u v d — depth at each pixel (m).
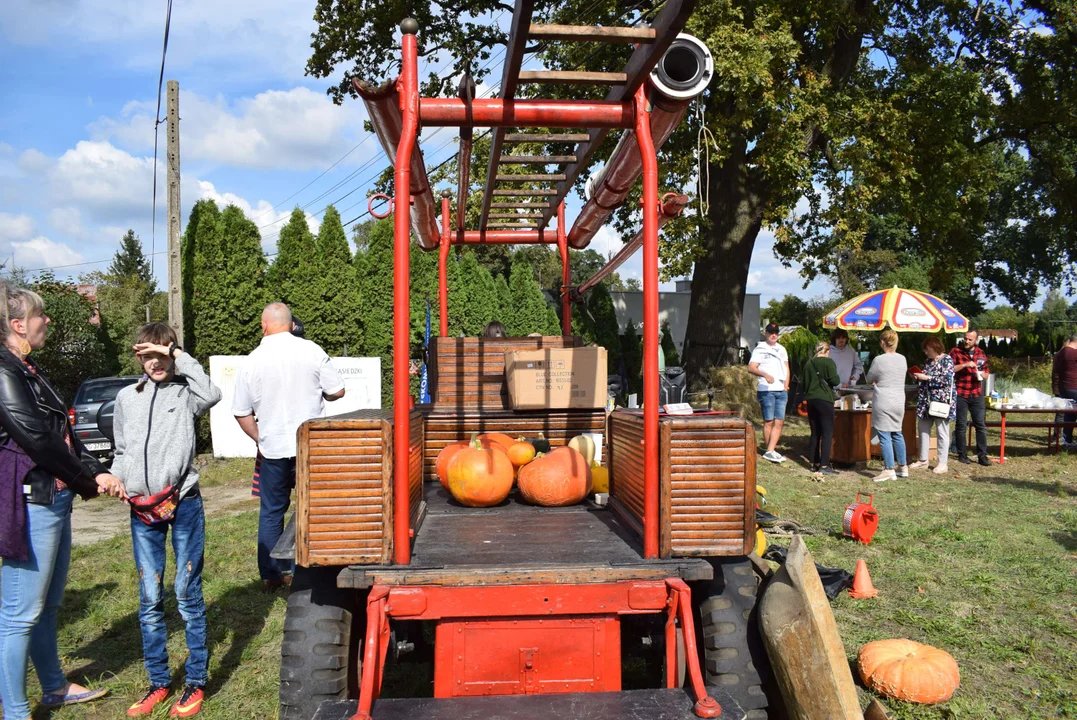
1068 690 3.94
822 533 7.12
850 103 15.12
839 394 12.55
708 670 3.01
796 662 2.86
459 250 20.50
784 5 14.33
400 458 2.86
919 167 16.56
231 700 3.93
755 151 14.59
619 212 17.05
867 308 14.10
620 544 3.17
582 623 2.81
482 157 14.89
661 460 2.95
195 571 3.81
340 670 2.91
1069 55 18.14
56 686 3.88
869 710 3.36
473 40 17.11
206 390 3.84
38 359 16.36
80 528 8.59
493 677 2.78
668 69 3.16
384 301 16.66
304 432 2.83
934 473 10.73
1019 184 38.84
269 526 5.50
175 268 13.52
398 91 2.98
